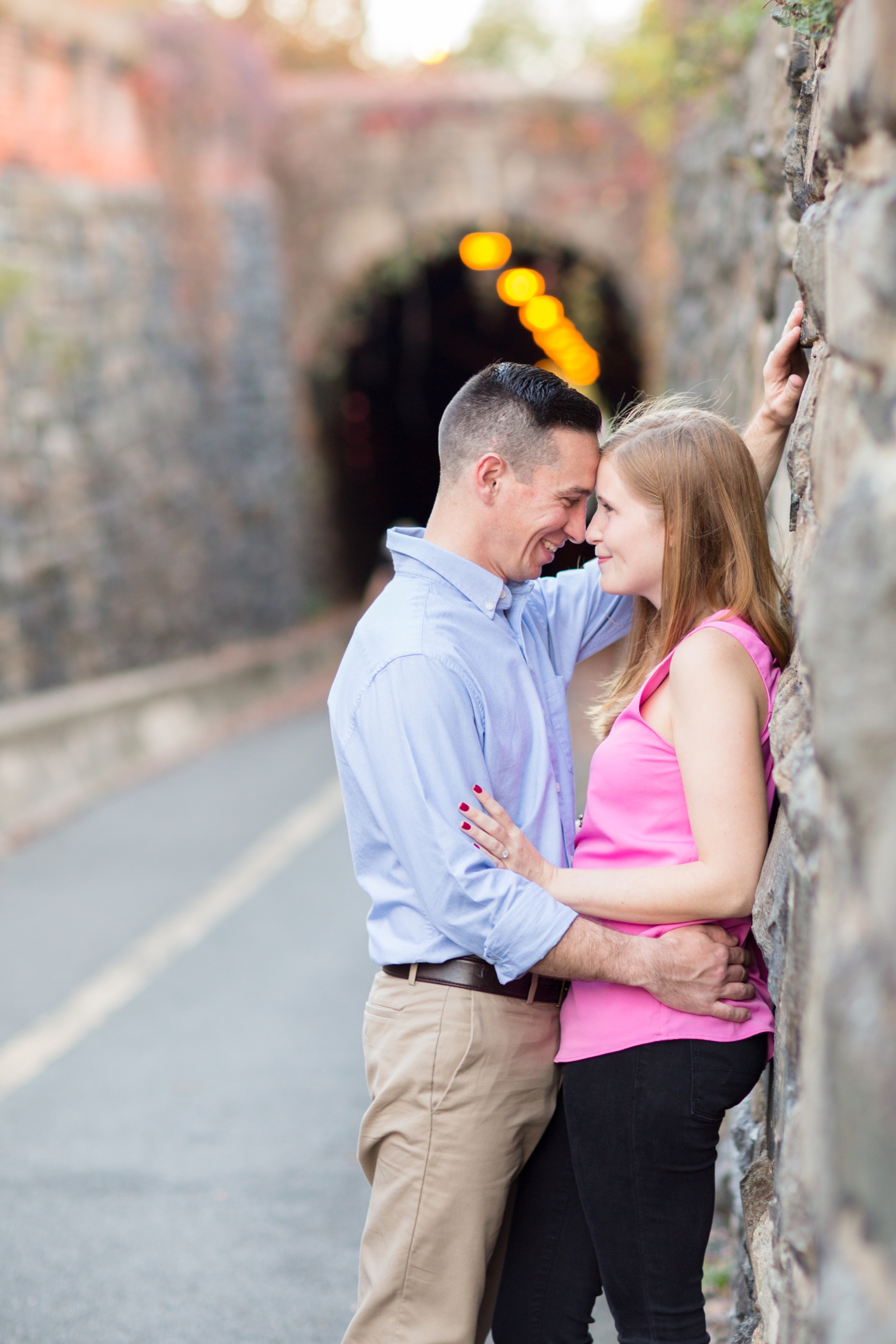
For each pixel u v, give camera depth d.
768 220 3.99
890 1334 1.08
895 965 1.12
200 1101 4.80
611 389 23.25
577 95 17.73
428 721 2.34
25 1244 3.82
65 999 5.89
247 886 7.64
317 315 18.62
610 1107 2.30
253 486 16.62
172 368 13.91
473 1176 2.39
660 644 2.40
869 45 1.42
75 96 11.78
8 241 10.38
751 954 2.36
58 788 9.85
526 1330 2.60
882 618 1.22
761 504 2.38
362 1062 5.13
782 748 1.99
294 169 18.17
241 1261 3.70
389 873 2.48
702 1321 2.33
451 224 18.27
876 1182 1.14
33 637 10.64
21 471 10.50
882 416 1.35
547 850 2.47
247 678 14.85
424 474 25.14
